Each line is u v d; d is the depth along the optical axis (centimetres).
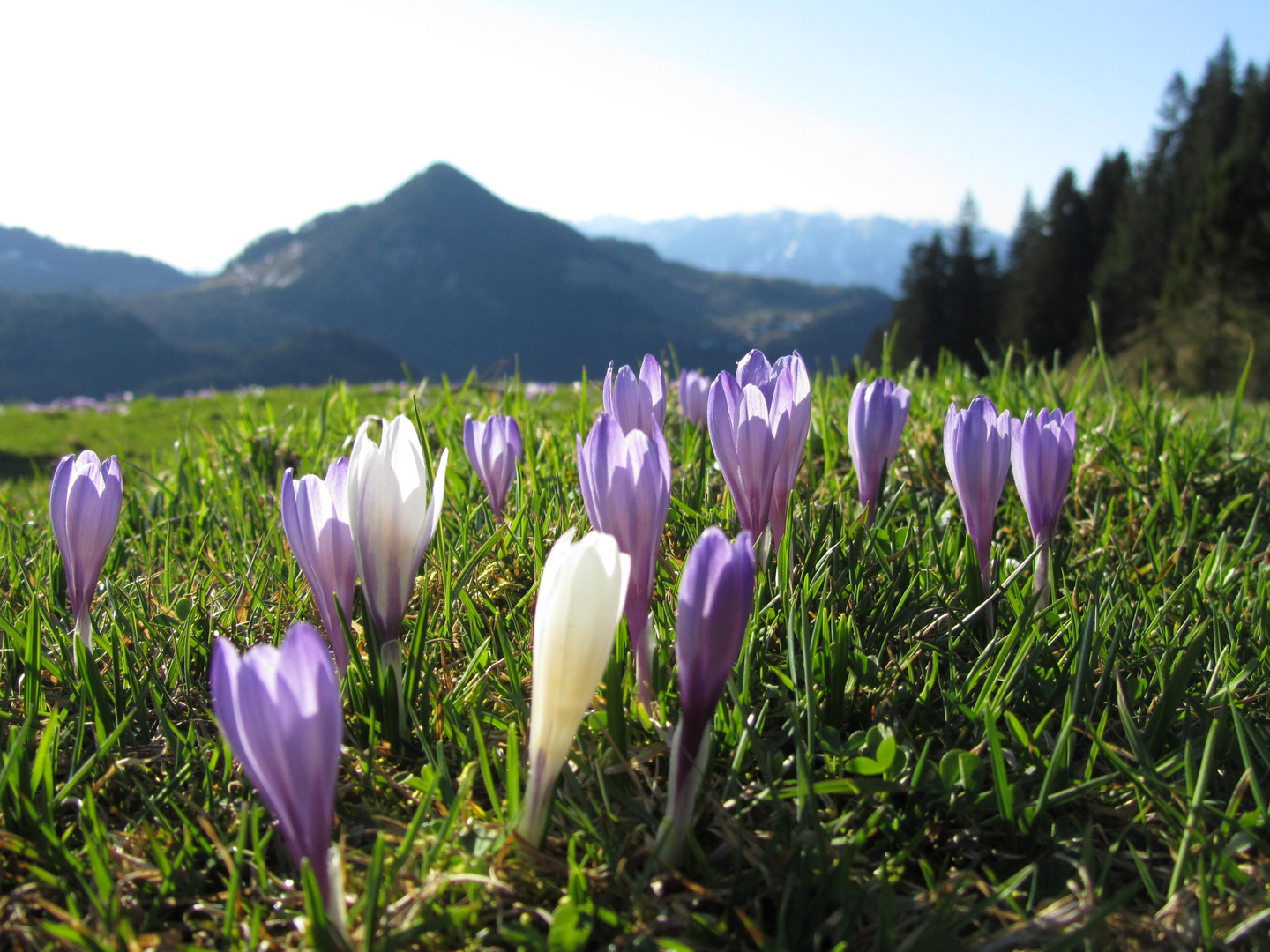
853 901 25
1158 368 811
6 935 26
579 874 25
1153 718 32
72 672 35
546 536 43
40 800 29
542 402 86
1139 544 50
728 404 33
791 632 31
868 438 41
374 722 32
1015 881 26
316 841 23
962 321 1395
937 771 29
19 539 53
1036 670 35
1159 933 26
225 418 78
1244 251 792
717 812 28
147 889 28
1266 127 1176
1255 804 30
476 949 25
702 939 25
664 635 35
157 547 53
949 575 40
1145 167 1491
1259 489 58
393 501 30
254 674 22
